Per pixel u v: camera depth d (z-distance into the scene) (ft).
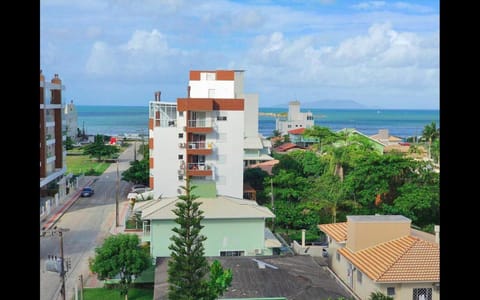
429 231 144.36
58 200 200.54
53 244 143.74
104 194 222.89
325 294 87.56
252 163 256.52
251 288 88.12
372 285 88.79
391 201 180.04
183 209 81.35
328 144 258.78
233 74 195.52
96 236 152.97
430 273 86.07
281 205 173.37
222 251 120.88
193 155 179.83
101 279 103.71
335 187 175.52
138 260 101.71
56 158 212.02
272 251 122.93
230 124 180.96
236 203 124.67
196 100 177.17
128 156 369.09
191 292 77.15
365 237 100.27
